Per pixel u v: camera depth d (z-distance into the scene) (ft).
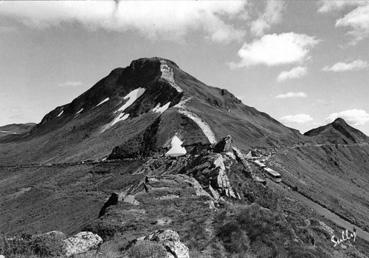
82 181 382.01
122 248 84.94
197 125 434.71
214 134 435.53
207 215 122.01
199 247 100.68
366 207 452.76
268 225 112.27
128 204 149.48
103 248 84.43
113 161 412.16
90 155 499.92
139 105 634.02
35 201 348.18
